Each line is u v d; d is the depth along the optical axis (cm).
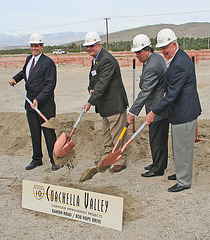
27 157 534
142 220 312
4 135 623
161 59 388
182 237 280
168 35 330
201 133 534
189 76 330
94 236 289
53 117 421
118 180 417
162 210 329
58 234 295
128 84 1369
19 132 621
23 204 348
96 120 613
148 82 379
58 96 1132
